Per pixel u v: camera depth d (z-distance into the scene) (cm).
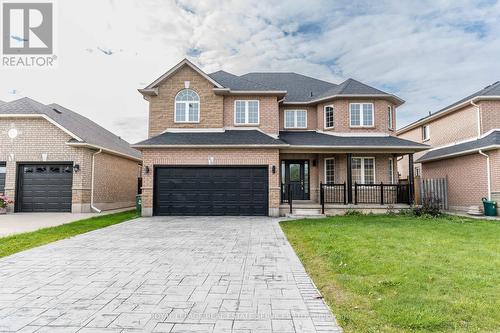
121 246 746
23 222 1170
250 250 705
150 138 1470
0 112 1530
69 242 793
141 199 1389
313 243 739
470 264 543
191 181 1388
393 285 442
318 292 436
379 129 1622
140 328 326
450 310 353
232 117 1577
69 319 348
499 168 1354
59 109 1959
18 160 1523
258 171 1391
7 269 549
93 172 1605
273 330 322
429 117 1991
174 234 912
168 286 461
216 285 466
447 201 1667
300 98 1781
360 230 913
